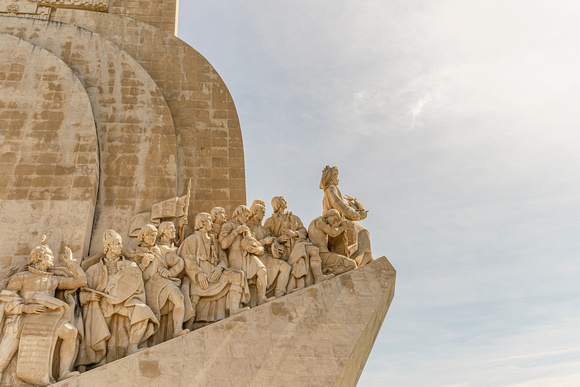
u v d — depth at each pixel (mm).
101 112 14602
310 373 10258
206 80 16250
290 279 11922
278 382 10062
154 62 16312
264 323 10688
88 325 10484
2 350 9625
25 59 14641
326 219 12953
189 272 11523
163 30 16938
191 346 10156
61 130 13633
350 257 12938
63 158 13219
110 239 11336
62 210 12406
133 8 17812
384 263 12180
